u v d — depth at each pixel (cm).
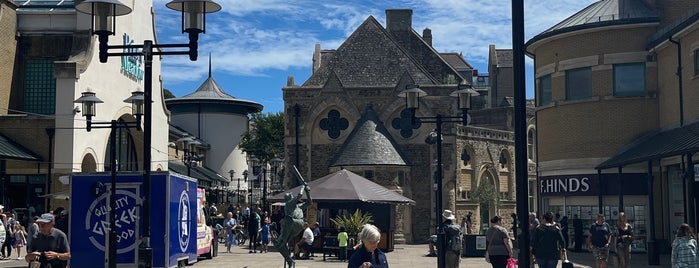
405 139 4728
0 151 3027
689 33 2652
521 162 1098
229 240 3269
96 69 3569
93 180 1952
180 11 1374
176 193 2062
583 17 3219
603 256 1870
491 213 5100
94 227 1941
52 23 3862
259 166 6588
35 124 3341
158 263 1938
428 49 5344
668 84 2873
